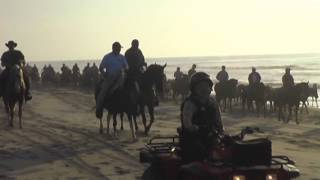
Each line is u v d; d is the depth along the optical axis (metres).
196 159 6.41
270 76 82.81
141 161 7.30
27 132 16.36
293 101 23.05
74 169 10.62
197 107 6.57
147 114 24.97
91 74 44.53
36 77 57.19
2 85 17.28
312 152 13.36
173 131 17.17
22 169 10.66
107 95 14.78
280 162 5.90
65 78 49.88
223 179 5.57
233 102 34.53
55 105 29.12
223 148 6.05
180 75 34.94
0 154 12.39
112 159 11.73
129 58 15.27
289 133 18.36
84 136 15.54
